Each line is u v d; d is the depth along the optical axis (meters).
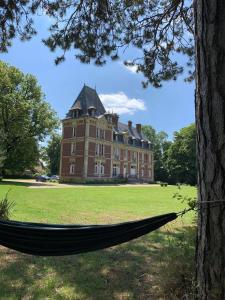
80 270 4.87
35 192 20.28
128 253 5.86
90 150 45.97
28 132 39.47
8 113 36.97
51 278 4.48
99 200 16.45
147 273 4.74
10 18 6.15
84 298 3.86
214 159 2.67
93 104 48.59
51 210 11.41
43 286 4.18
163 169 67.00
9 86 37.25
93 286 4.24
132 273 4.76
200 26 2.85
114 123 55.97
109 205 14.10
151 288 4.10
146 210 12.48
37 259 5.39
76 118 46.72
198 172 2.84
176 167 58.53
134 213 11.48
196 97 2.92
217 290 2.57
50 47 6.74
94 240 2.91
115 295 3.96
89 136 45.81
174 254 4.50
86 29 6.67
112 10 6.54
